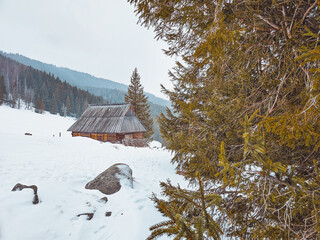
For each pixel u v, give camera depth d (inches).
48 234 142.0
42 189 192.5
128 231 157.2
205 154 99.2
